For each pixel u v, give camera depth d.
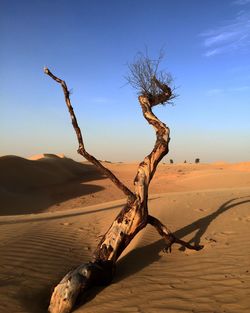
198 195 16.12
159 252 8.36
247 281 6.01
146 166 7.50
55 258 8.32
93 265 6.53
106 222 12.06
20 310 5.70
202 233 9.38
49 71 7.36
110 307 5.71
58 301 5.96
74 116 7.54
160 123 7.66
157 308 5.41
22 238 9.58
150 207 13.50
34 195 39.06
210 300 5.48
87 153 7.45
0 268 7.30
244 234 8.90
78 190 41.91
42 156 69.38
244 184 38.72
